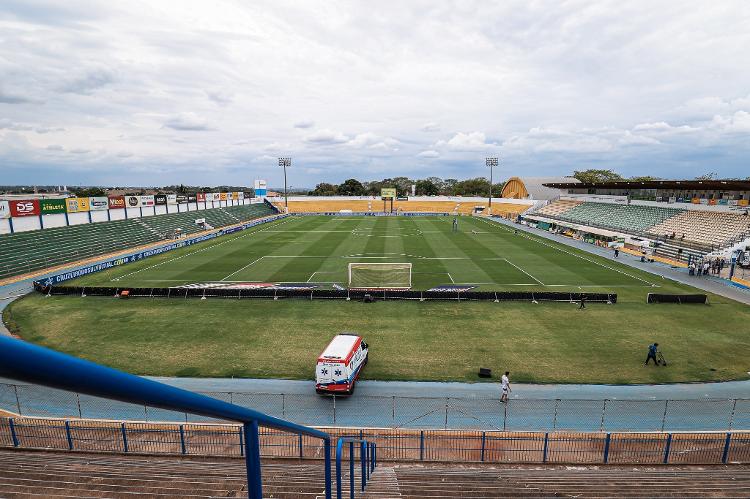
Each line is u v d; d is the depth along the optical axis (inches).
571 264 2028.8
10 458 575.2
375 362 970.7
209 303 1392.7
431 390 850.8
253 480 159.6
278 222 3991.1
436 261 2076.8
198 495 412.5
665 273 1856.5
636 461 620.4
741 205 2330.2
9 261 1915.6
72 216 2561.5
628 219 2933.1
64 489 434.9
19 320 1235.2
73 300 1427.2
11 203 2177.7
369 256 2203.5
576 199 3863.2
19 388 846.5
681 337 1116.5
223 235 3034.0
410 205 5497.1
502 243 2657.5
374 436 674.8
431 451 642.2
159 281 1696.6
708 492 476.4
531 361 975.6
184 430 637.9
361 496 415.8
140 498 421.7
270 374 914.1
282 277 1753.2
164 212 3405.5
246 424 153.6
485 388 857.5
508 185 5871.1
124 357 991.6
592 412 772.0
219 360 978.1
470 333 1138.0
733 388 861.8
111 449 627.8
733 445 661.3
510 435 685.3
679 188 2812.5
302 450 632.4
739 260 1939.0
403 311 1315.2
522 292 1425.9
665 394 836.6
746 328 1182.3
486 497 445.1
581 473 550.3
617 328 1176.8
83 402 808.9
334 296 1440.7
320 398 820.6
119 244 2546.8
